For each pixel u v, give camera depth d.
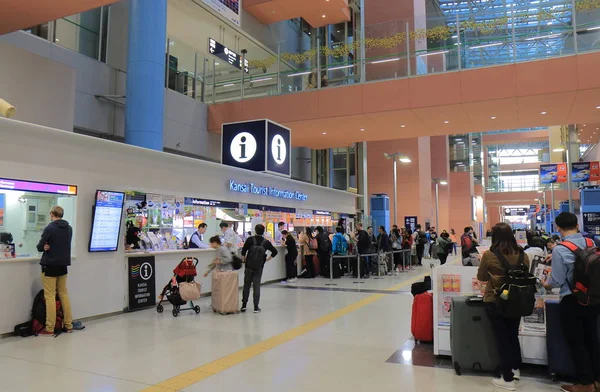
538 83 13.81
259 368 4.84
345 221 18.94
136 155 8.54
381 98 15.80
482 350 4.61
